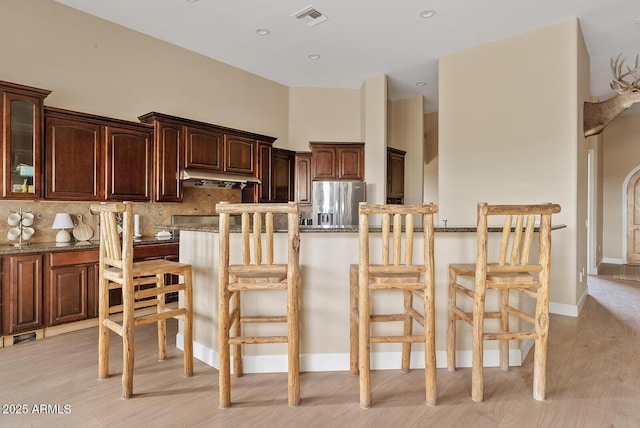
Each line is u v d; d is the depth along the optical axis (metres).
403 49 4.47
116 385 2.28
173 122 4.08
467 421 1.90
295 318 2.05
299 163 5.80
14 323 2.90
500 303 2.51
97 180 3.52
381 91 5.33
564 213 3.76
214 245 2.57
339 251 2.52
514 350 2.60
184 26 4.00
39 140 3.11
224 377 2.03
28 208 3.38
